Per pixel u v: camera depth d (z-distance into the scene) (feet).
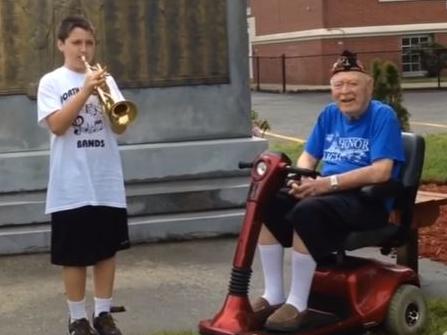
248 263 15.40
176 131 24.91
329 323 15.62
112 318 16.69
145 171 24.41
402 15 96.94
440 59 96.89
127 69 24.44
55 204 15.88
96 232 15.96
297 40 100.01
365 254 22.76
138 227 23.89
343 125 16.63
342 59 16.38
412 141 16.66
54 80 15.98
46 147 23.99
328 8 95.04
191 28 24.75
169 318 18.15
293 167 15.53
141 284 20.58
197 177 24.81
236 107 25.25
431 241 23.94
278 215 15.94
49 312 18.78
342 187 15.79
